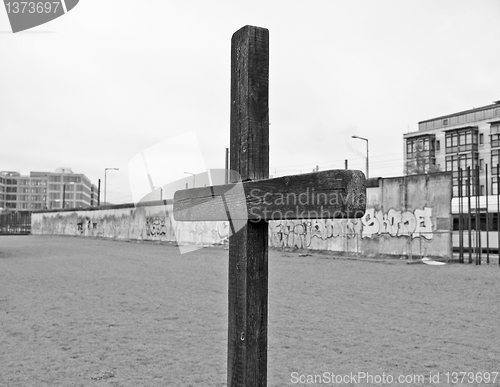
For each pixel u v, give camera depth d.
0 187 138.12
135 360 5.56
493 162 54.53
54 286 12.20
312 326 7.46
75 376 4.99
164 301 9.87
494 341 6.53
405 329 7.27
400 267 17.41
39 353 5.88
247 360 1.96
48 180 132.00
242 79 2.06
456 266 17.52
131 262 20.00
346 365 5.41
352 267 17.55
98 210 45.34
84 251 27.11
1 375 5.04
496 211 24.36
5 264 18.72
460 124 59.56
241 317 1.99
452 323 7.72
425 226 19.48
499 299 10.27
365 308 9.10
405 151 63.66
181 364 5.39
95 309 8.91
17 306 9.23
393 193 20.69
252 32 2.04
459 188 19.03
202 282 13.20
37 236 51.97
